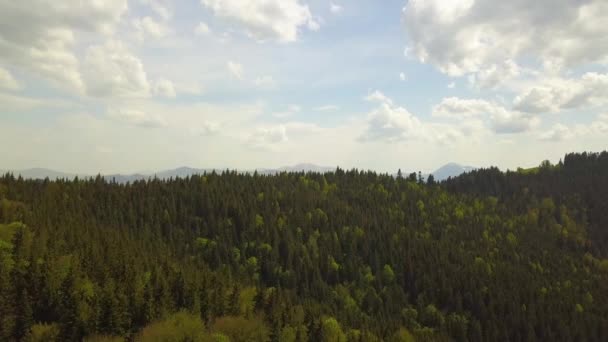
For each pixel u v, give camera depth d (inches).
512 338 6156.5
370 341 4872.0
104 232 6368.1
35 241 4953.3
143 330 3853.3
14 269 4185.5
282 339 4247.0
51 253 4623.5
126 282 4537.4
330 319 4977.9
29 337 3380.9
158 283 4601.4
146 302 4040.4
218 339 3941.9
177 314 4146.2
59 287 4062.5
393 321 6092.5
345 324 5482.3
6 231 5236.2
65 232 5772.6
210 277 5393.7
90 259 4817.9
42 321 3799.2
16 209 6638.8
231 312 4658.0
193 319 4119.1
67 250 5132.9
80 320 3599.9
